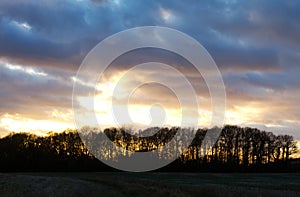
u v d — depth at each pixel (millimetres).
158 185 35938
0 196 26609
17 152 76312
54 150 77438
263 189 35031
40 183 34969
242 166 82188
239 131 84375
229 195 28172
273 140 86000
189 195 28094
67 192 28984
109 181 39875
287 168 84562
